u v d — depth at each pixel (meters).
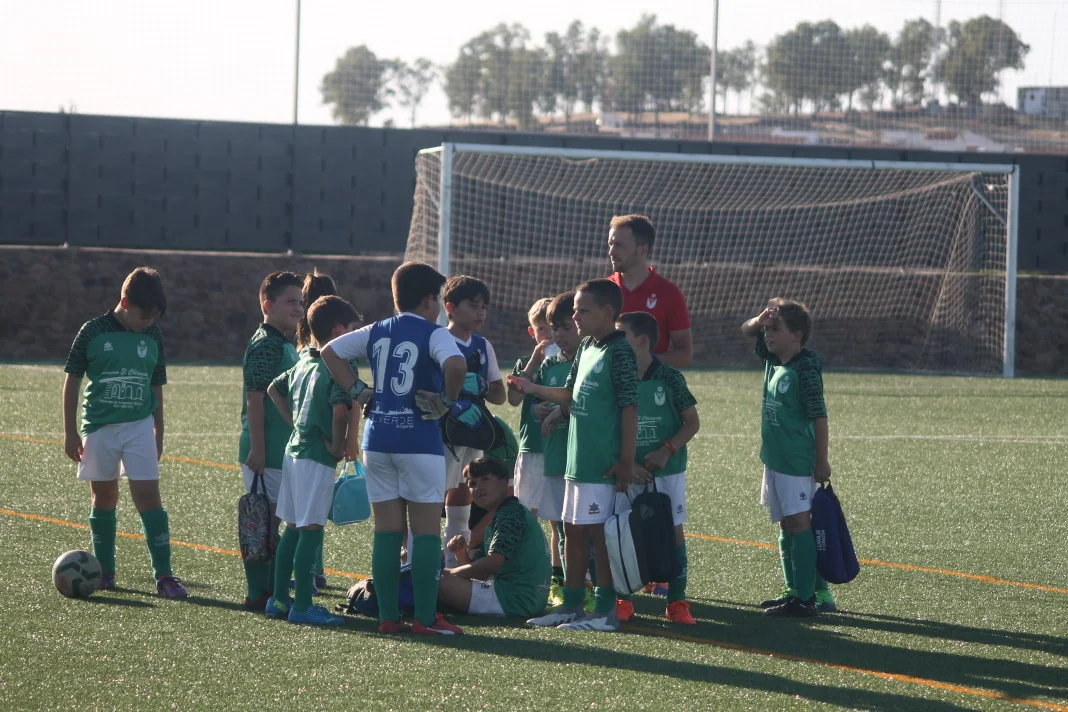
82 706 10.27
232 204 55.62
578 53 62.44
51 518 18.59
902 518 20.86
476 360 15.28
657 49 61.28
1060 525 20.33
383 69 62.06
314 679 11.12
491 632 13.08
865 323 55.97
